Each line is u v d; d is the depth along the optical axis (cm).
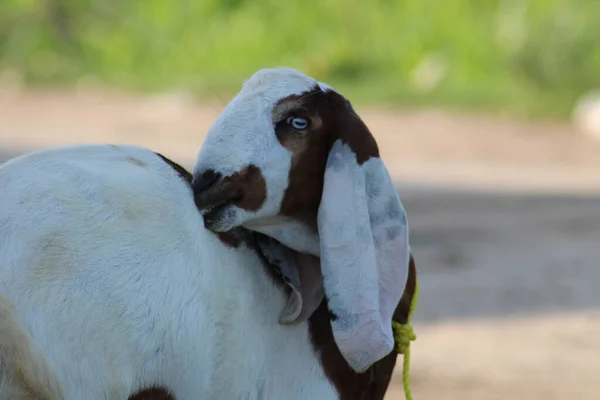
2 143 2286
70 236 459
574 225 1800
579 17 3152
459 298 1337
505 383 1032
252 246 536
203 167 515
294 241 544
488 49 3322
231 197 512
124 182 488
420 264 1505
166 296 478
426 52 3400
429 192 2053
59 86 3188
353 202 529
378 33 3469
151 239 482
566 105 3006
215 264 508
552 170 2381
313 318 550
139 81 3262
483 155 2519
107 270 462
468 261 1525
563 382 1041
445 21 3422
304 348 543
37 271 446
